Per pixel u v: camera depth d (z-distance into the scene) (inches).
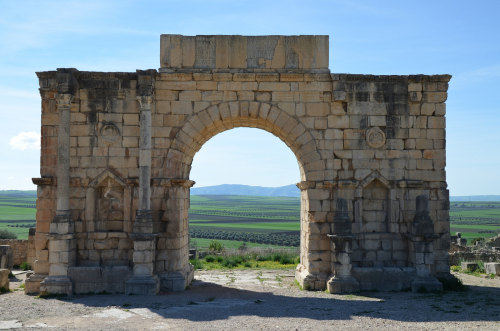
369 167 837.2
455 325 555.5
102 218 829.2
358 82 845.2
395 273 813.2
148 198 799.7
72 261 799.7
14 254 1203.2
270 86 840.9
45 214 812.0
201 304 693.3
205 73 834.8
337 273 800.9
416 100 842.8
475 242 1913.1
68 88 807.1
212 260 1320.1
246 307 670.5
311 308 661.3
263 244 2605.8
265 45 850.1
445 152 845.2
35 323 573.0
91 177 823.1
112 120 830.5
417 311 634.2
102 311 641.6
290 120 839.1
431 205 837.2
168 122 833.5
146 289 768.3
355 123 842.2
